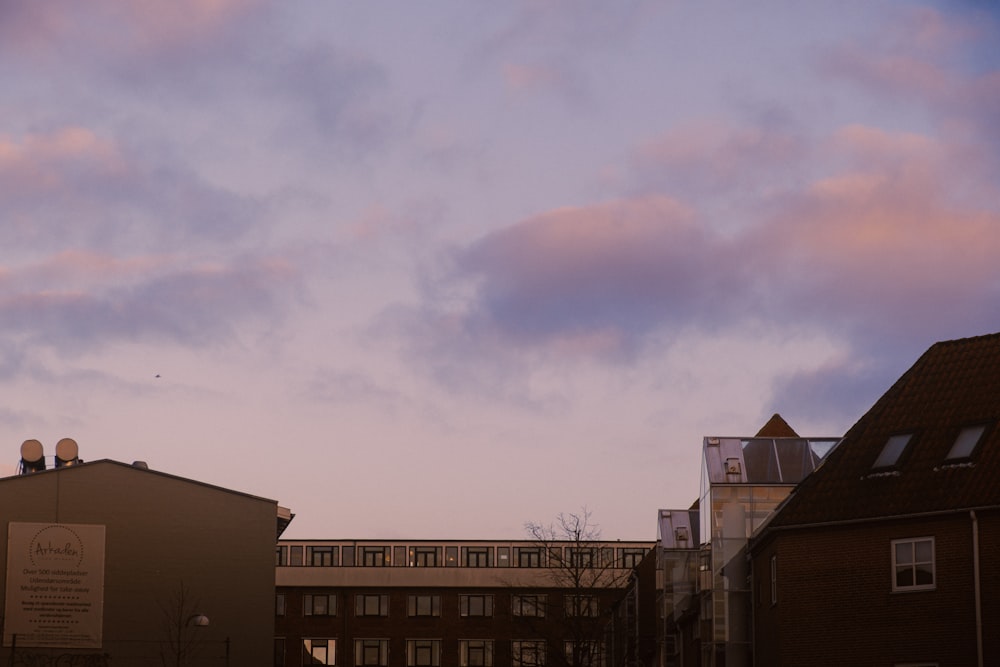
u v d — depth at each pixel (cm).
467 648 10131
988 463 3606
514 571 10231
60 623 5644
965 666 3475
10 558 5634
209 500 5941
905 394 4038
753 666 4384
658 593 6069
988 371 3919
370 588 10244
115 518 5800
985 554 3484
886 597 3650
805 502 3903
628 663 6981
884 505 3700
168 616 5784
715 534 4569
